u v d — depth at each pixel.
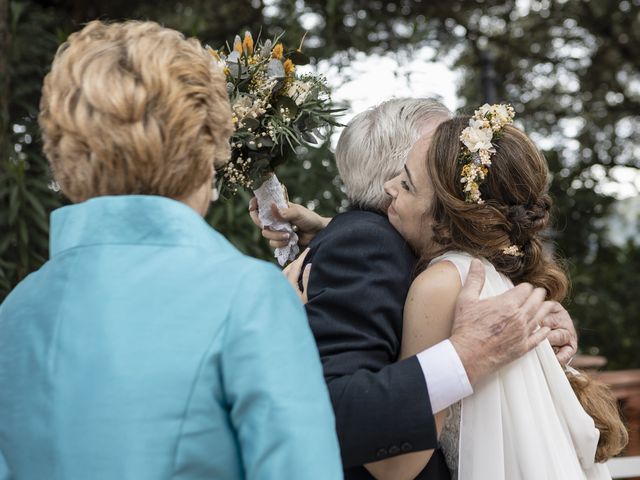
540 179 1.63
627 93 7.48
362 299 1.53
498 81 7.18
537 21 7.08
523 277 1.71
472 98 7.16
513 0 6.66
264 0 5.45
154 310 1.03
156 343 1.01
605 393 1.78
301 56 2.01
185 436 0.99
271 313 1.04
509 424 1.53
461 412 1.53
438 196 1.61
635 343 6.55
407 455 1.49
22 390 1.06
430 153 1.63
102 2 5.10
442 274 1.57
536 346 1.53
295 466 0.97
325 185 4.27
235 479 1.03
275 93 1.93
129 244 1.08
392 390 1.40
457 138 1.62
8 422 1.07
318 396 1.03
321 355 1.50
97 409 1.00
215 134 1.15
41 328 1.08
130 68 1.08
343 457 1.40
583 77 7.28
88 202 1.10
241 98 1.87
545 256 1.75
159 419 0.99
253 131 1.93
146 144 1.06
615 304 6.47
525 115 7.33
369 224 1.64
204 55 1.17
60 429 1.01
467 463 1.52
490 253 1.62
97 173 1.09
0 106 3.63
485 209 1.58
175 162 1.09
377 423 1.39
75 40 1.15
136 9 5.28
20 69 4.01
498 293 1.60
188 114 1.09
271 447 0.98
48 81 1.13
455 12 6.51
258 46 2.00
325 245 1.61
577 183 6.57
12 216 3.42
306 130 2.02
